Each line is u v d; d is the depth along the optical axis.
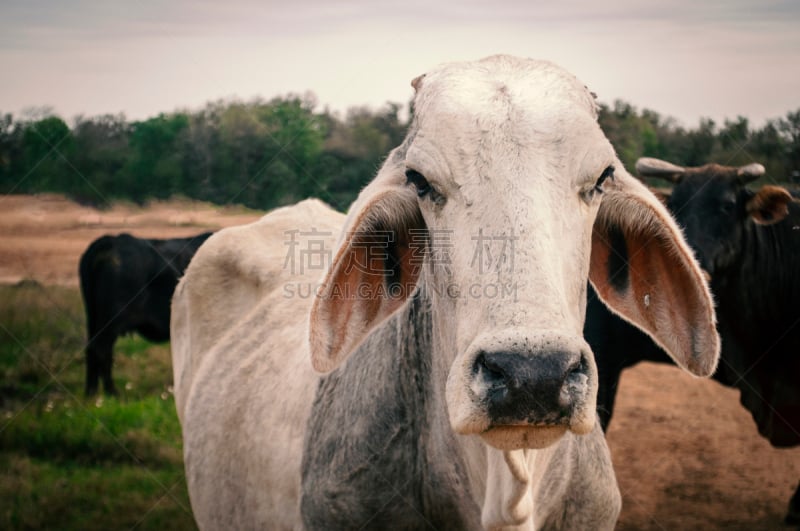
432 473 2.87
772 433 7.54
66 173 14.80
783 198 7.14
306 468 3.17
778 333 7.43
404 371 2.92
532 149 2.45
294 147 12.00
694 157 11.11
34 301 11.79
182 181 14.05
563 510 2.96
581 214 2.49
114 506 6.50
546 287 2.23
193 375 4.82
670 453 7.90
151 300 11.01
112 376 10.18
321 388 3.28
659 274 2.90
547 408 2.11
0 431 7.80
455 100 2.56
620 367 6.85
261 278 4.61
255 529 3.69
